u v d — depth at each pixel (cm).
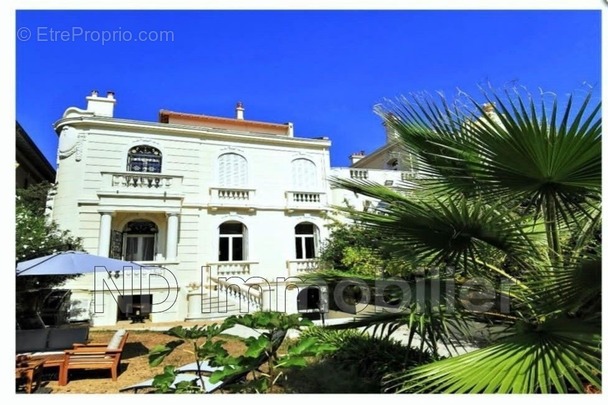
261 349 316
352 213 355
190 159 1536
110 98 1526
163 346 354
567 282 287
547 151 266
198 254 1475
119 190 1386
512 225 299
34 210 1263
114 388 568
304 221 1639
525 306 350
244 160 1623
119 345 660
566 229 396
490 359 257
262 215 1591
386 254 360
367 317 417
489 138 278
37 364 563
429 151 381
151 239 1503
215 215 1528
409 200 378
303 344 333
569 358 238
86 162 1388
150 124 1488
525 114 255
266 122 1939
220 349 335
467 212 289
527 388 223
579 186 292
